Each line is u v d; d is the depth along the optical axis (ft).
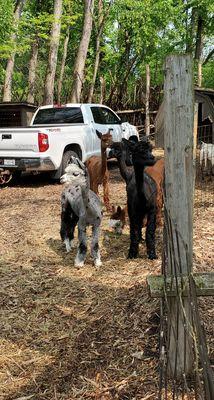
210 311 12.56
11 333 12.68
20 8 63.82
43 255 18.79
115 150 19.27
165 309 9.60
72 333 12.52
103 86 62.34
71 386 10.34
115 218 20.90
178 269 9.27
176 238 9.05
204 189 29.09
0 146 34.68
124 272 16.26
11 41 51.83
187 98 9.12
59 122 38.45
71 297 14.64
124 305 13.56
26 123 50.19
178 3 84.58
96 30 79.41
